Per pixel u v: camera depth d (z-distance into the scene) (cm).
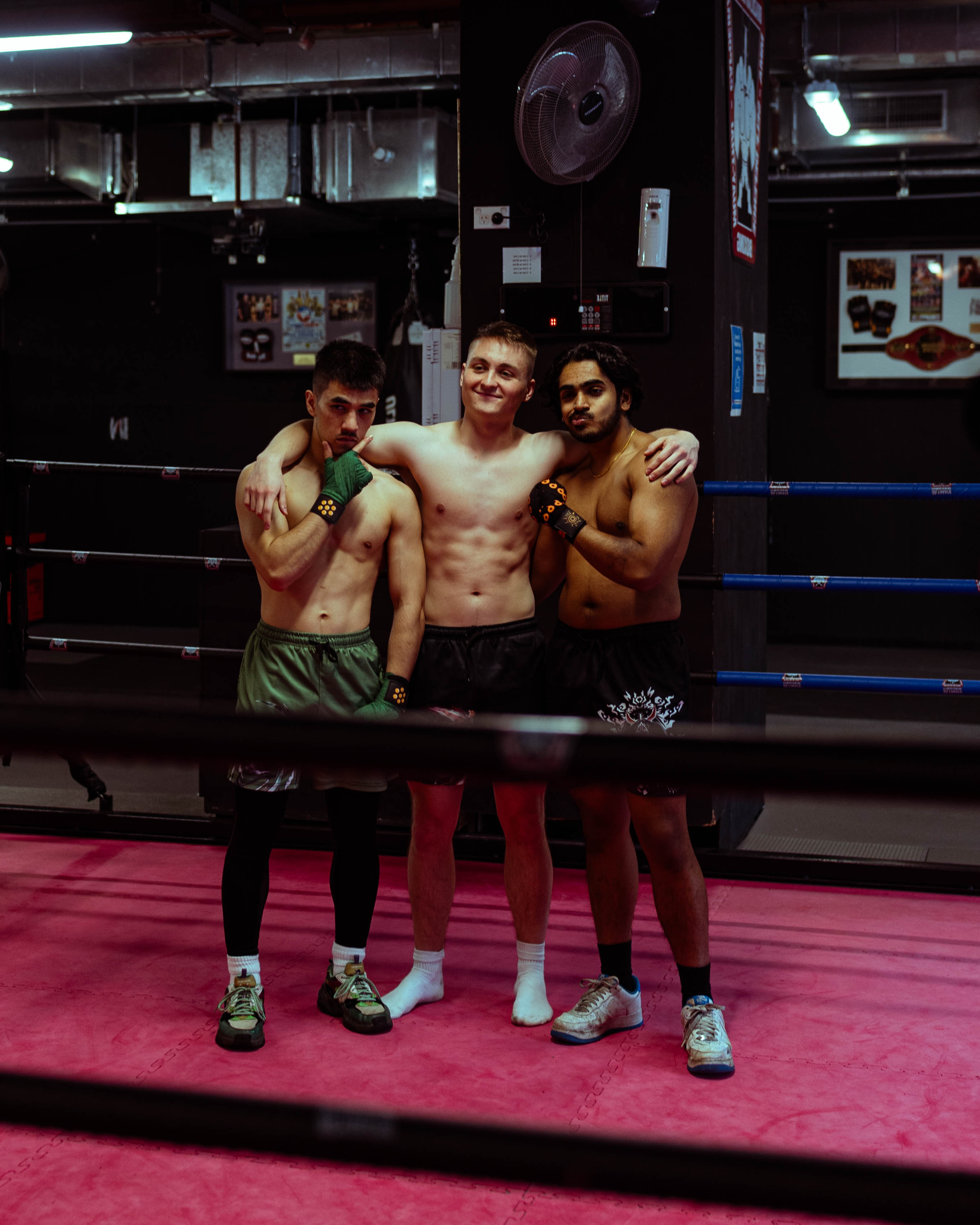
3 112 828
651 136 378
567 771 62
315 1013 287
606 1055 264
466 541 277
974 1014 284
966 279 862
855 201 860
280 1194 209
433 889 286
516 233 391
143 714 63
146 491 991
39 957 319
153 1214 203
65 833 432
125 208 786
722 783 61
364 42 657
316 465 279
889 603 902
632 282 382
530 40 386
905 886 373
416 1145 73
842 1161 71
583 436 261
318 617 274
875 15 630
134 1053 263
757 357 442
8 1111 76
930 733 595
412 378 814
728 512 402
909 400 883
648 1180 71
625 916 273
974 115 707
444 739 62
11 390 941
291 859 405
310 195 768
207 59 665
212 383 979
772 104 725
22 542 409
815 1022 280
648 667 261
